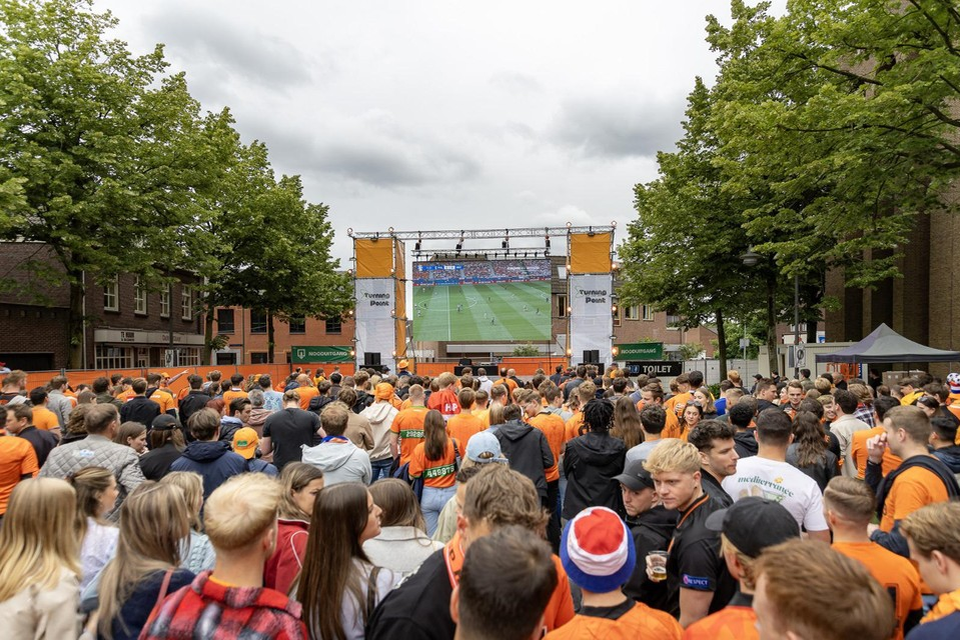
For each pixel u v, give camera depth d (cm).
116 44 2142
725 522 224
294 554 308
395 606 225
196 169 2369
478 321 2928
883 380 1856
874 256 2252
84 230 1989
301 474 354
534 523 242
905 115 1116
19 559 253
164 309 3516
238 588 210
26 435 605
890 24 1127
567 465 516
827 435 556
